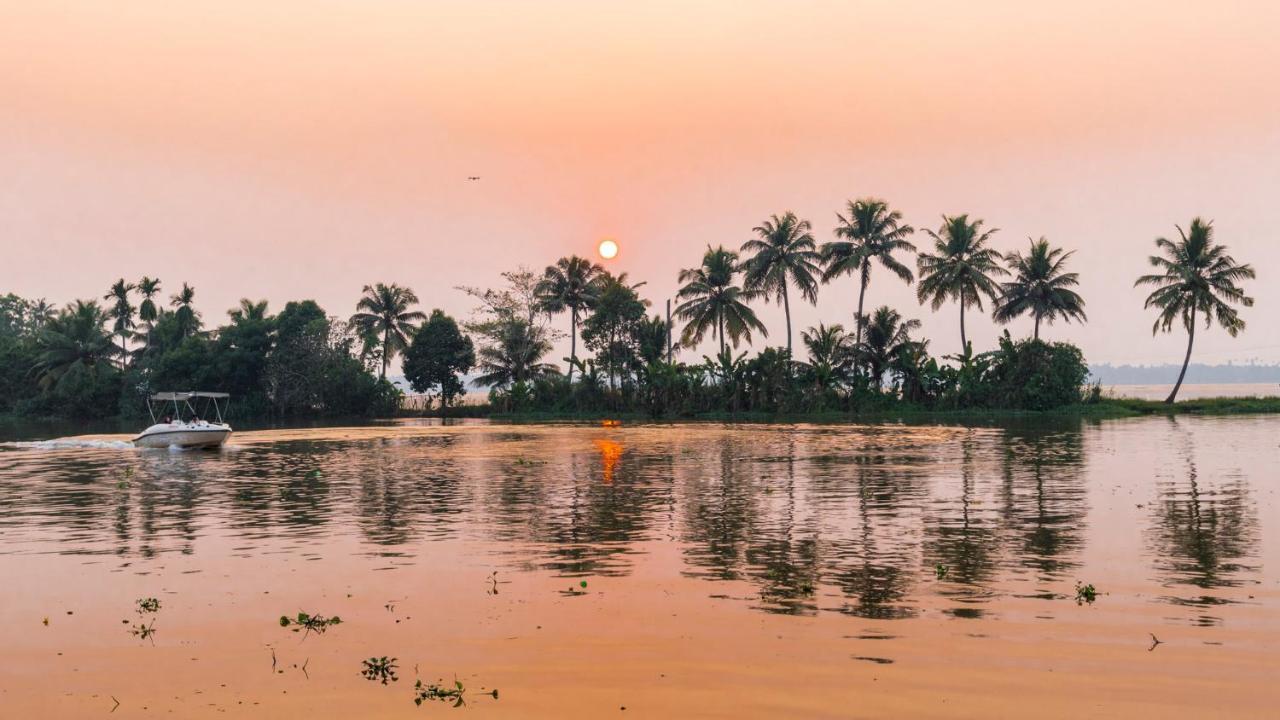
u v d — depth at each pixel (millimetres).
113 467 39781
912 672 11531
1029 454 40812
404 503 26656
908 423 70750
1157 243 90062
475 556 18719
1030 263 91000
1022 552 18562
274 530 22156
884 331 90500
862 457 40156
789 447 46938
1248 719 10008
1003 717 10156
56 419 99688
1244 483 29438
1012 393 85875
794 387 90438
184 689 11336
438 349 102438
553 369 105938
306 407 99438
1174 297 90000
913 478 31594
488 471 35875
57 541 20984
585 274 106562
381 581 16609
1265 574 16422
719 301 94438
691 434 59906
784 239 93875
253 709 10672
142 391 97125
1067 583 15883
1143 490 27828
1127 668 11578
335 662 12250
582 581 16453
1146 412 83812
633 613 14328
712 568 17422
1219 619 13562
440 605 14930
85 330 102250
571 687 11195
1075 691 10844
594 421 84312
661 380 92625
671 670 11734
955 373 88375
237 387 98688
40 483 33281
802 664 11883
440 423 83250
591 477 33250
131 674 11891
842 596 15195
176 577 17109
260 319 102250
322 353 98750
